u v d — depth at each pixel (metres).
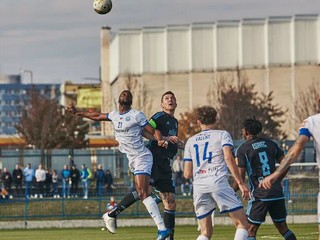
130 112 31.36
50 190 83.56
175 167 81.81
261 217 30.56
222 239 46.41
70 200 78.31
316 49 179.88
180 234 54.22
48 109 156.38
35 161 94.50
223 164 26.45
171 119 32.22
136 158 31.42
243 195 26.14
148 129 31.22
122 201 32.69
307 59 179.62
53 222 74.31
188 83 188.00
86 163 94.31
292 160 22.45
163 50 189.50
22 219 75.50
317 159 22.47
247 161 30.73
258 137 31.11
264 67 181.38
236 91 154.38
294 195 74.44
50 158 94.56
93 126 193.62
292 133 167.62
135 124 31.25
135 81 182.00
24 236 58.31
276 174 22.58
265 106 153.62
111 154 91.62
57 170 94.06
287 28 181.12
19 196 83.69
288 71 180.12
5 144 150.25
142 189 31.47
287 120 171.50
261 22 182.75
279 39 181.00
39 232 65.44
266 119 147.25
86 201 79.75
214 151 26.41
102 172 83.00
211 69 186.50
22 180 84.00
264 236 50.62
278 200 30.59
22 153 94.62
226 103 147.12
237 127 143.12
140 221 73.12
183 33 189.12
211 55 187.12
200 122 26.86
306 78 178.88
